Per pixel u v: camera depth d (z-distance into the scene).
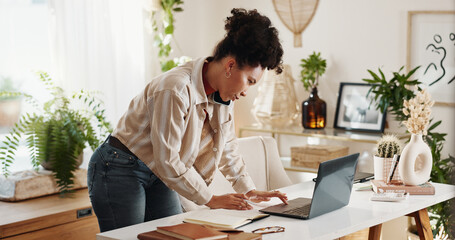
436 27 3.98
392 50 4.19
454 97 3.94
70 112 3.67
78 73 4.00
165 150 1.99
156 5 4.50
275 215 2.17
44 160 3.56
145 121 2.11
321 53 4.50
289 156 4.73
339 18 4.40
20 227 2.97
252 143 3.26
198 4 4.96
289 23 4.62
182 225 1.84
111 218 2.24
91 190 2.27
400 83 3.86
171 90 1.98
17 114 3.94
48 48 4.05
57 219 3.14
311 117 4.32
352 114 4.29
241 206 2.15
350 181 2.31
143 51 4.50
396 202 2.41
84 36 4.02
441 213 3.61
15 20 3.94
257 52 1.99
